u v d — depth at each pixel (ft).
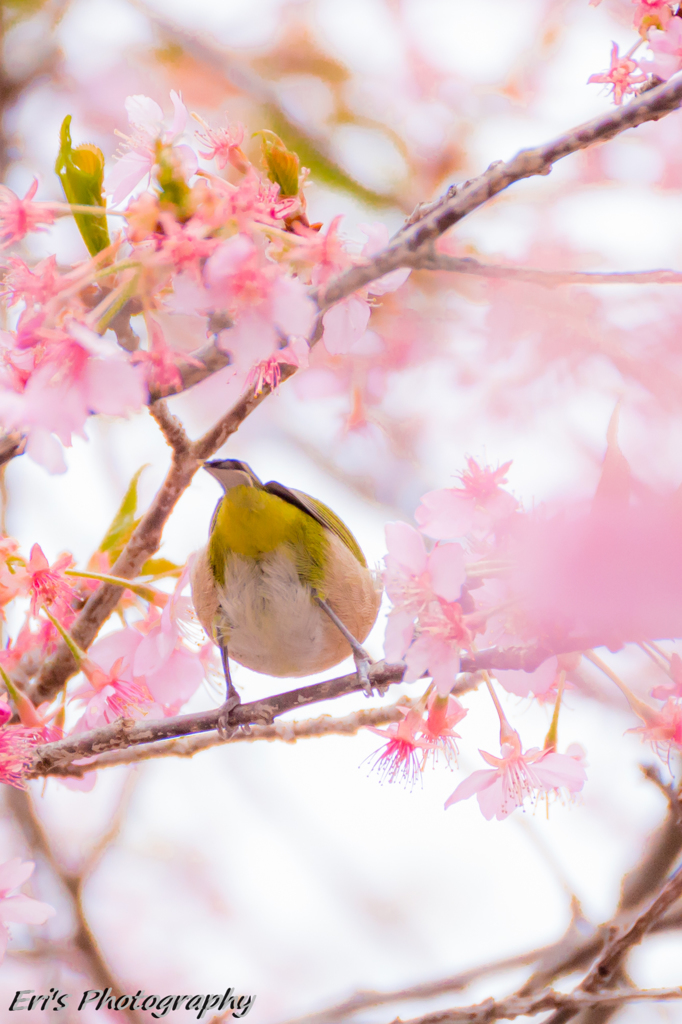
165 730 11.62
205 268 11.41
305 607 11.72
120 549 11.76
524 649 11.44
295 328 11.41
